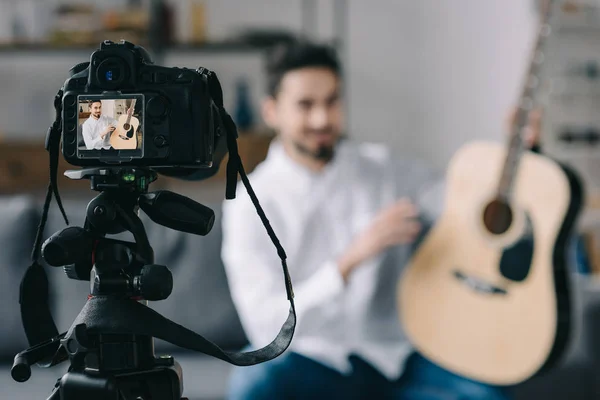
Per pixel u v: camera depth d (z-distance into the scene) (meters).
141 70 0.62
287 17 4.18
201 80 0.62
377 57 4.22
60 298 2.09
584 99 3.94
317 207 1.83
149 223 2.13
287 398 1.68
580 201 1.56
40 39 3.79
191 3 4.04
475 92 4.16
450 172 1.79
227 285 2.10
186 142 0.62
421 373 1.72
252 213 1.81
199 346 0.62
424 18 4.19
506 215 1.63
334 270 1.65
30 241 2.12
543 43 1.66
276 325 1.70
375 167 1.92
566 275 1.53
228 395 1.74
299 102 1.79
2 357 2.07
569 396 2.02
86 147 0.62
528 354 1.51
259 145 3.76
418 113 4.23
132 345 0.64
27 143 3.71
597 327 2.04
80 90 0.63
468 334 1.61
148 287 0.62
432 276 1.71
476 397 1.59
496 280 1.60
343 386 1.69
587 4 3.89
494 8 4.09
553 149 3.92
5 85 4.06
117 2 3.93
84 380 0.61
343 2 4.14
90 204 0.65
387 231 1.62
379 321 1.82
